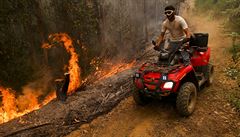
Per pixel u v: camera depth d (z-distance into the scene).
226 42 9.34
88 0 8.66
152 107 5.65
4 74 6.73
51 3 7.61
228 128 4.75
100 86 6.87
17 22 6.86
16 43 6.90
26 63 7.21
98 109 5.68
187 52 5.39
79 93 6.58
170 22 5.45
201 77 5.70
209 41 9.87
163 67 5.07
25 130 5.00
